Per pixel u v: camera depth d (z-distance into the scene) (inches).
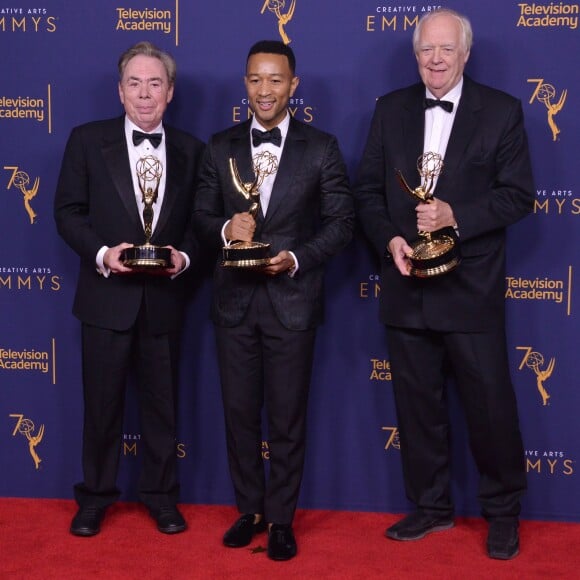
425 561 116.7
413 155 117.6
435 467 125.9
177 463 137.1
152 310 122.0
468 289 117.0
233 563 115.7
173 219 122.0
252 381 120.5
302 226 117.7
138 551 119.3
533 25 126.3
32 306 137.6
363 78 130.3
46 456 139.8
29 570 112.9
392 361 123.3
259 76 113.7
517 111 116.2
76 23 132.6
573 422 131.4
